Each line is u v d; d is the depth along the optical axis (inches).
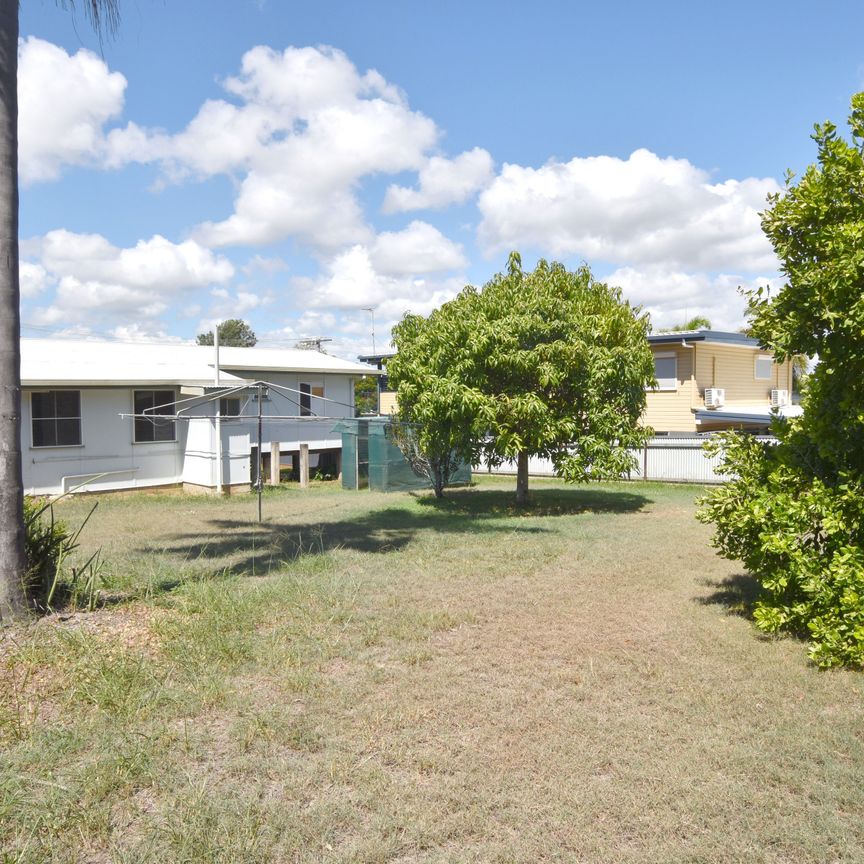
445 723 171.2
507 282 598.5
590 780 145.8
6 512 225.0
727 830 128.7
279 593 278.4
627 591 300.4
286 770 146.8
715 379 923.4
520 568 341.4
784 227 240.5
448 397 532.4
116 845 121.6
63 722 165.6
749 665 211.0
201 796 134.5
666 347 900.6
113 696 176.4
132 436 692.7
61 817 127.6
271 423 883.4
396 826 128.6
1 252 224.8
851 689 192.2
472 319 547.5
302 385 933.2
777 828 128.6
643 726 169.8
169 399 722.8
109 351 819.4
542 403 538.6
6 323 225.5
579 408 572.7
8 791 135.0
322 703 179.8
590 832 128.2
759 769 149.5
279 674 199.3
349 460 778.2
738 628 248.8
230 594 270.5
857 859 120.4
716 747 158.9
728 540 257.6
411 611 263.1
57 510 569.3
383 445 734.5
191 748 154.8
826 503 219.6
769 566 243.0
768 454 257.0
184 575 309.4
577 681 199.2
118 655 200.4
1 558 224.8
